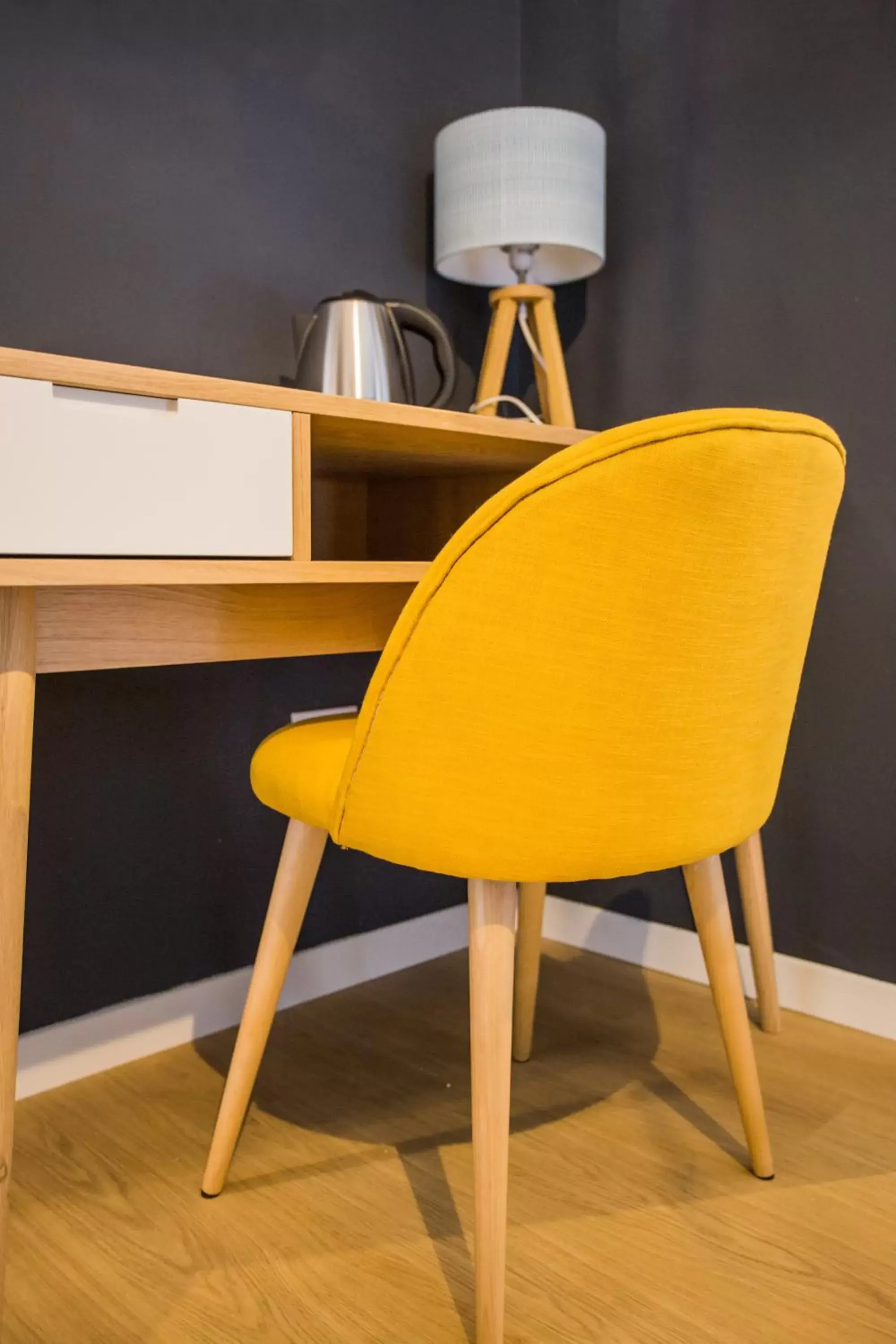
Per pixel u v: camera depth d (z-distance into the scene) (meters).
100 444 0.86
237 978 1.59
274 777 1.09
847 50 1.51
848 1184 1.15
